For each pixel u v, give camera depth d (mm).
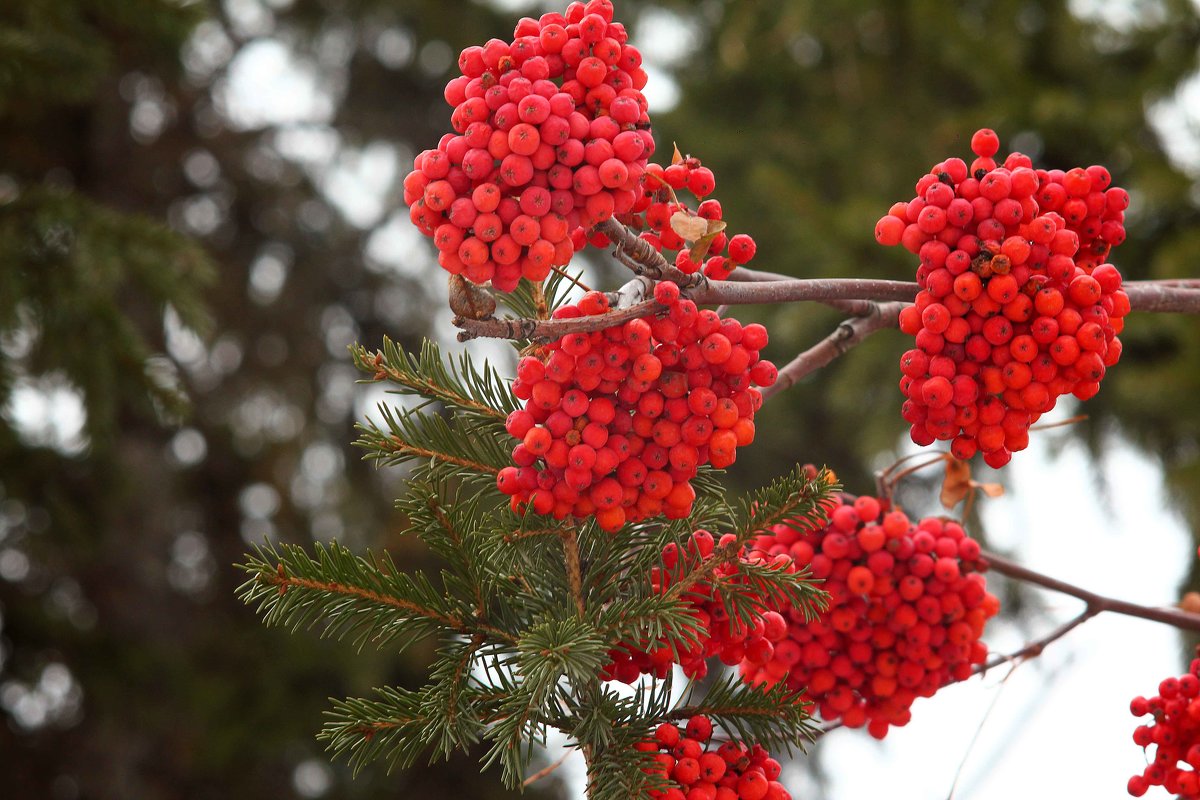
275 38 6988
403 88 7434
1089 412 4867
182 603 6328
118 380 3793
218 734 5879
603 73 1183
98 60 3691
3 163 5508
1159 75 4664
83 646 5301
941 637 1738
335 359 7012
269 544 1349
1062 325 1300
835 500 1469
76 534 4539
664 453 1308
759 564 1382
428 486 1372
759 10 6328
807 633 1696
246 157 6805
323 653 6098
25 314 3705
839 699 1761
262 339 6711
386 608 1367
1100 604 1982
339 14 7020
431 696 1326
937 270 1327
